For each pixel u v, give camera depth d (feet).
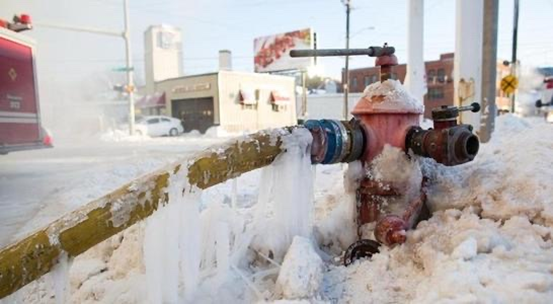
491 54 21.43
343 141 8.19
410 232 7.46
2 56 23.39
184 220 6.60
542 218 6.86
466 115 19.24
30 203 17.79
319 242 8.86
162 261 6.39
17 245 5.52
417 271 6.82
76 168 31.04
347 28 90.02
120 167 24.91
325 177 18.42
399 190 8.35
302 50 8.86
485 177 8.11
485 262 5.93
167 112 112.88
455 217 7.66
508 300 4.97
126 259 8.17
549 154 8.23
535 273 5.38
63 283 5.78
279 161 7.77
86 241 5.79
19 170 30.68
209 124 102.68
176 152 41.57
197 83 103.40
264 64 118.42
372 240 7.88
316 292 6.52
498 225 7.06
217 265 7.26
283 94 112.37
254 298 6.73
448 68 142.61
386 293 6.57
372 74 158.10
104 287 7.39
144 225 6.51
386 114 8.45
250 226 8.09
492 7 21.52
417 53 25.12
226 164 6.89
